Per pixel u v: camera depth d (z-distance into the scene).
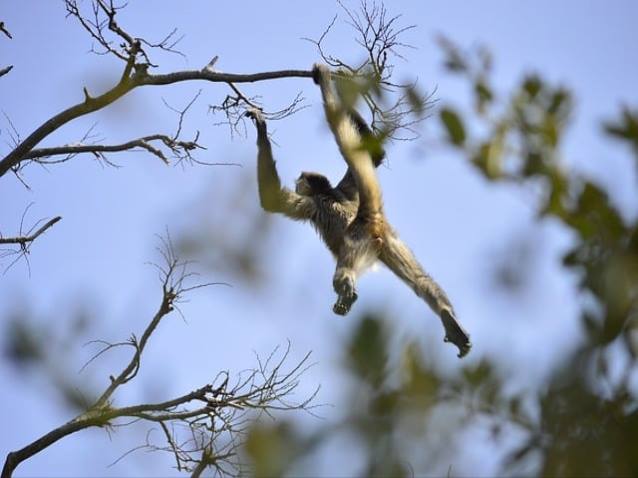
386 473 8.38
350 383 8.58
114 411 26.47
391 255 31.03
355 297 29.78
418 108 10.41
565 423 8.64
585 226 9.02
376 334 8.60
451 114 9.69
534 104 9.61
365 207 31.39
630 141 9.06
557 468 8.54
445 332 29.03
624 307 8.58
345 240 31.05
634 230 8.87
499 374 8.81
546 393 8.74
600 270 8.80
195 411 26.19
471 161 9.52
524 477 8.60
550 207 9.14
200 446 24.08
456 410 8.77
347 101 12.41
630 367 8.62
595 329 8.65
